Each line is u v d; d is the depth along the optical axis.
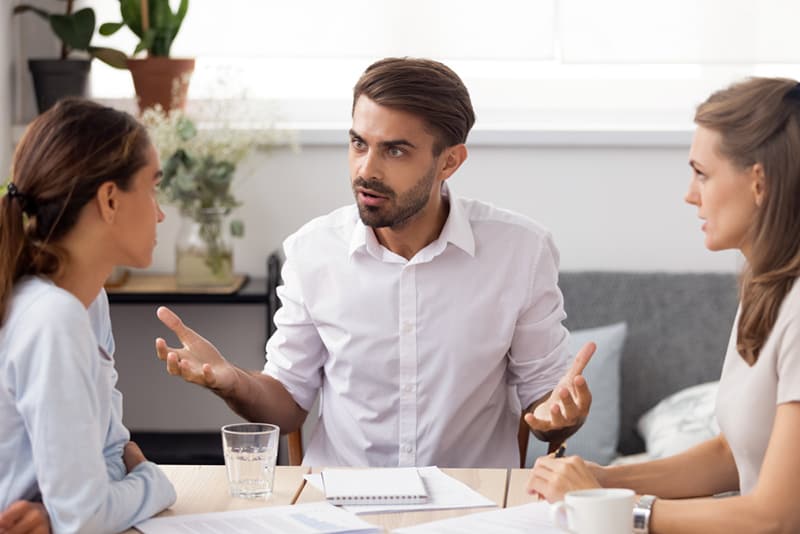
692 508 1.90
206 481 2.23
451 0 4.32
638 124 4.42
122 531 1.92
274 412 2.84
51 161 1.92
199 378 2.35
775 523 1.86
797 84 1.99
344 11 4.34
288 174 4.28
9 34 4.22
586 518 1.70
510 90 4.51
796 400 1.90
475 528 1.90
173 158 3.90
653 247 4.25
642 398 3.99
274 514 1.99
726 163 2.00
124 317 4.30
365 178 2.61
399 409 2.84
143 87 4.18
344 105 4.50
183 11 4.22
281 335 2.94
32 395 1.84
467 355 2.81
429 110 2.59
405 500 2.08
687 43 4.29
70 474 1.83
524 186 4.26
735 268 4.21
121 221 1.98
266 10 4.34
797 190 1.95
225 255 3.98
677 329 4.04
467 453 2.86
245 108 4.38
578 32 4.31
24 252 1.94
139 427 4.34
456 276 2.83
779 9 4.27
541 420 2.25
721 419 2.13
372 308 2.83
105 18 4.42
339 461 2.92
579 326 4.07
